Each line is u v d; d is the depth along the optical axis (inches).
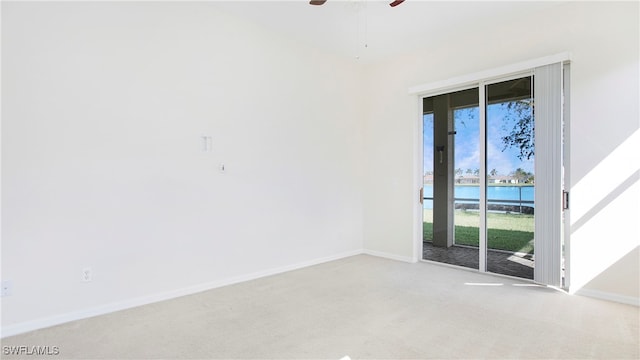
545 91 139.9
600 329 100.1
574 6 133.6
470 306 119.0
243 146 152.2
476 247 165.6
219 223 144.1
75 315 109.0
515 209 151.9
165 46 128.3
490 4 136.9
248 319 108.7
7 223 98.3
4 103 97.5
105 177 115.0
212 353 87.6
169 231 129.6
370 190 209.0
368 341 93.5
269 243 162.2
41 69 103.0
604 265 126.6
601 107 127.5
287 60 170.1
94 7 112.3
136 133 121.6
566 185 135.8
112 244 116.6
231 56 147.7
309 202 181.3
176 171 131.4
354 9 142.3
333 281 150.4
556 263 137.7
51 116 104.7
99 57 113.4
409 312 113.8
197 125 137.1
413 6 138.3
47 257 104.5
